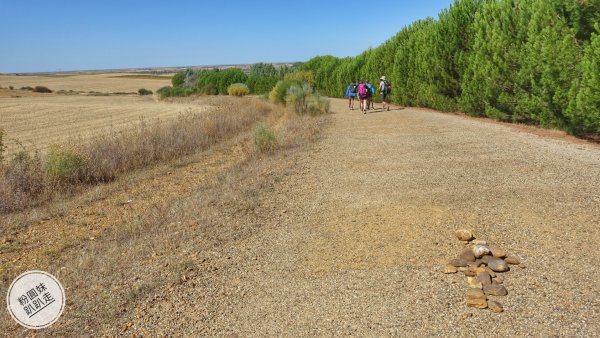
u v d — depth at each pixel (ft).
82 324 11.31
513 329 9.82
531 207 17.80
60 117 97.30
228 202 21.84
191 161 38.01
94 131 68.18
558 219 16.30
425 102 73.00
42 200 26.25
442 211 18.17
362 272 13.34
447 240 15.29
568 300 10.84
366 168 27.48
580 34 34.35
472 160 27.37
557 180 21.40
